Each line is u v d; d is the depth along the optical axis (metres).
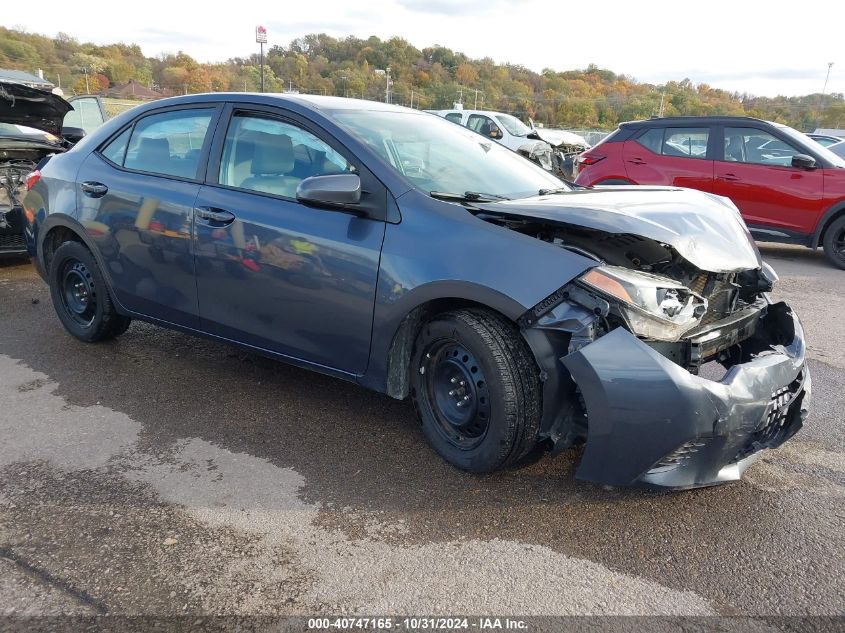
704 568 2.38
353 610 2.13
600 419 2.48
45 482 2.84
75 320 4.52
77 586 2.21
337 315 3.10
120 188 3.91
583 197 3.15
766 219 8.22
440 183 3.18
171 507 2.67
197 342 4.62
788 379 2.75
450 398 2.95
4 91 6.20
